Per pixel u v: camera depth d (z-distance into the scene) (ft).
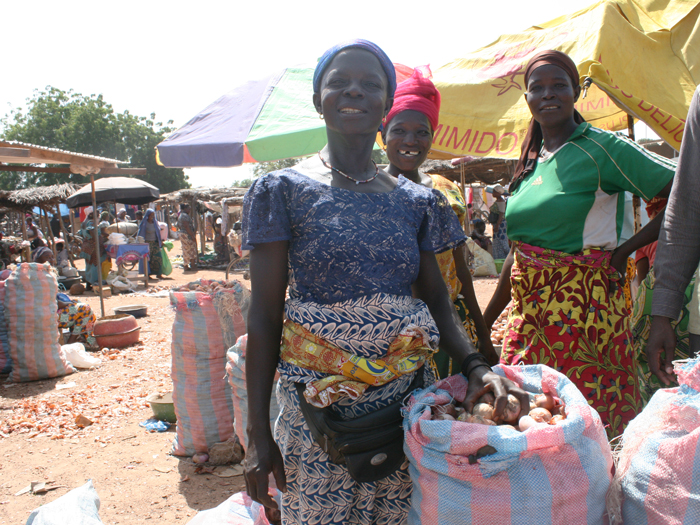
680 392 4.45
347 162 5.06
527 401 4.55
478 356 5.14
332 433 4.59
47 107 166.09
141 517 10.42
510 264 8.58
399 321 4.71
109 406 17.11
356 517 5.07
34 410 16.84
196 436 12.69
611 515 4.52
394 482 5.10
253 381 4.93
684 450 4.08
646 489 4.30
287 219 4.74
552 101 7.48
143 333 27.78
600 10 9.82
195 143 15.15
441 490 4.29
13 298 19.56
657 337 5.76
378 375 4.64
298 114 14.98
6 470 12.83
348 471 4.71
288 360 4.92
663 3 11.46
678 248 5.68
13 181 155.02
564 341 7.27
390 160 8.39
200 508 10.66
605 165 7.06
